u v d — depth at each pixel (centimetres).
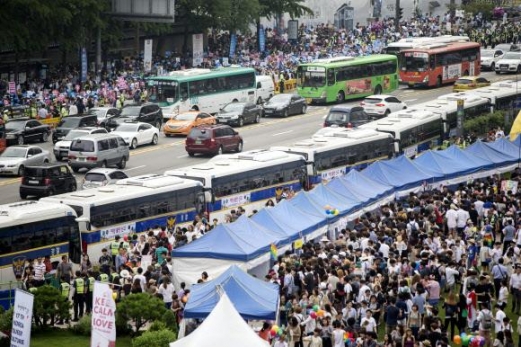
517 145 8275
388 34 16300
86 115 9462
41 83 11156
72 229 5844
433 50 13038
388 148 8344
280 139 9825
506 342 4384
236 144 9162
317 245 5562
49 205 5806
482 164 7662
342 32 16212
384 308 4816
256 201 7119
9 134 9206
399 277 4953
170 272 5206
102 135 8344
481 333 4528
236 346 3809
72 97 10775
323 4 17975
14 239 5559
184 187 6550
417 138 8769
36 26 11006
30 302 3762
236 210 6681
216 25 13638
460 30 17062
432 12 18912
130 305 4716
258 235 5475
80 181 7906
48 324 4953
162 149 9375
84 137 8269
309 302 4653
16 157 8175
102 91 11112
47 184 7194
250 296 4406
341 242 5509
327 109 11756
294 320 4406
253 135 10056
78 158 8225
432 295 4881
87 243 5903
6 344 4600
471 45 13725
